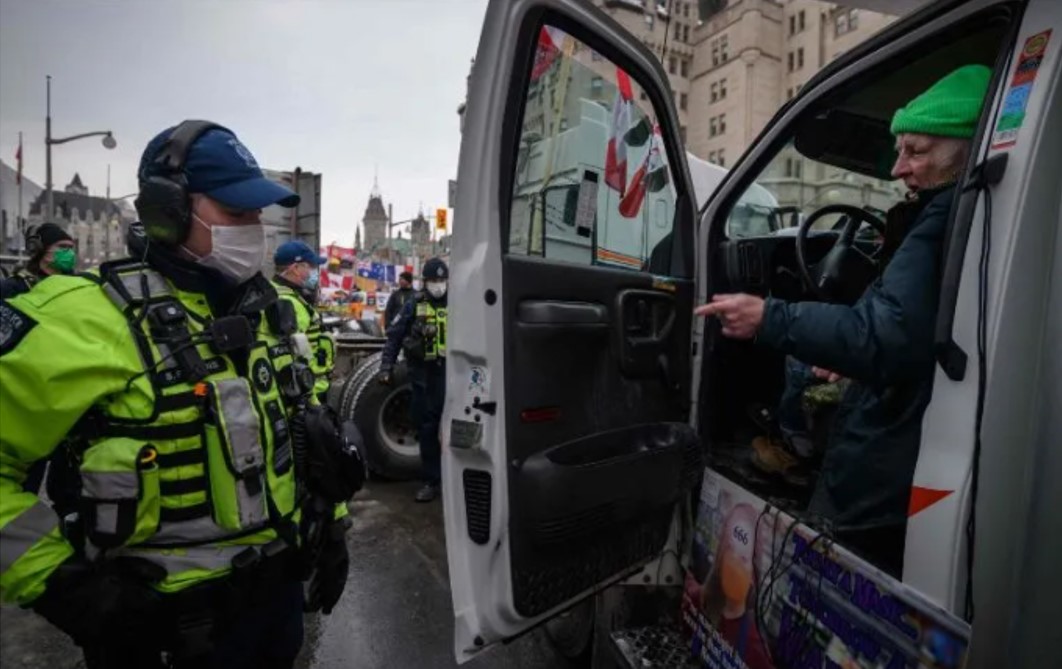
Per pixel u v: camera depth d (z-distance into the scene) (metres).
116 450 1.10
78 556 1.12
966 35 1.50
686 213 2.08
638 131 1.94
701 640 1.90
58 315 1.09
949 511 1.14
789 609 1.53
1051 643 1.15
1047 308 1.12
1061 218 1.12
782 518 1.59
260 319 1.42
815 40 34.25
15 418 1.04
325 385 3.70
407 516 4.10
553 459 1.56
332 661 2.57
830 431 1.69
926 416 1.22
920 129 1.37
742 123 35.38
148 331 1.17
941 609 1.14
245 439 1.23
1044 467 1.12
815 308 1.36
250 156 1.33
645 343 1.86
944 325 1.18
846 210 2.06
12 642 2.59
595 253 1.83
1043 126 1.11
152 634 1.24
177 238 1.21
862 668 1.31
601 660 2.12
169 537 1.20
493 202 1.47
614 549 1.78
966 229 1.18
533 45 1.47
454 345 1.52
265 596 1.33
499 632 1.57
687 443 1.87
